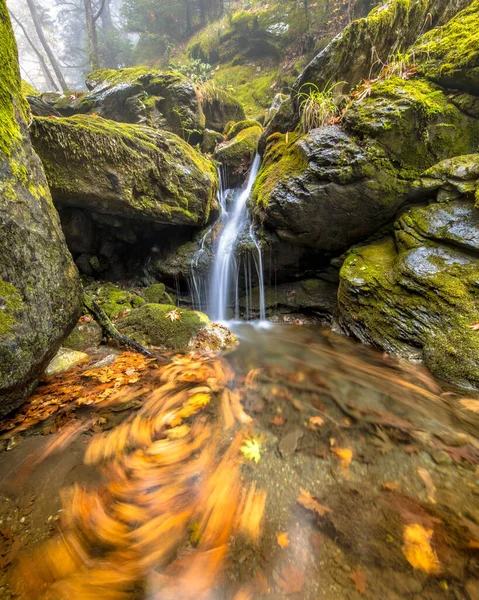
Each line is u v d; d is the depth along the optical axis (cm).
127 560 137
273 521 155
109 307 527
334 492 173
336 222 477
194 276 652
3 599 122
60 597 123
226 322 595
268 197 521
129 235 652
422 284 352
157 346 413
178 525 154
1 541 146
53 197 465
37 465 198
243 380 322
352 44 525
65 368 338
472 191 352
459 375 285
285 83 1225
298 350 414
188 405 271
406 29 522
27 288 224
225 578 130
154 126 807
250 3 1547
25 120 265
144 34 1881
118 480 185
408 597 120
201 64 1361
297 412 259
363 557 136
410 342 346
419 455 202
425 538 143
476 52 377
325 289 548
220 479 185
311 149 474
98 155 471
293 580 128
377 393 289
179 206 607
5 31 237
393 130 402
